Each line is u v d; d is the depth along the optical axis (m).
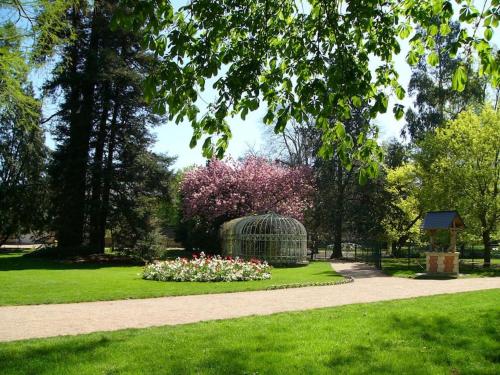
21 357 5.95
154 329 7.73
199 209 34.56
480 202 24.30
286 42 6.06
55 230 27.53
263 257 26.06
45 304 10.89
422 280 18.22
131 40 27.94
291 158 41.06
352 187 35.72
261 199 34.44
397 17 6.07
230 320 8.55
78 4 12.60
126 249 27.08
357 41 5.77
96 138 28.41
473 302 10.77
